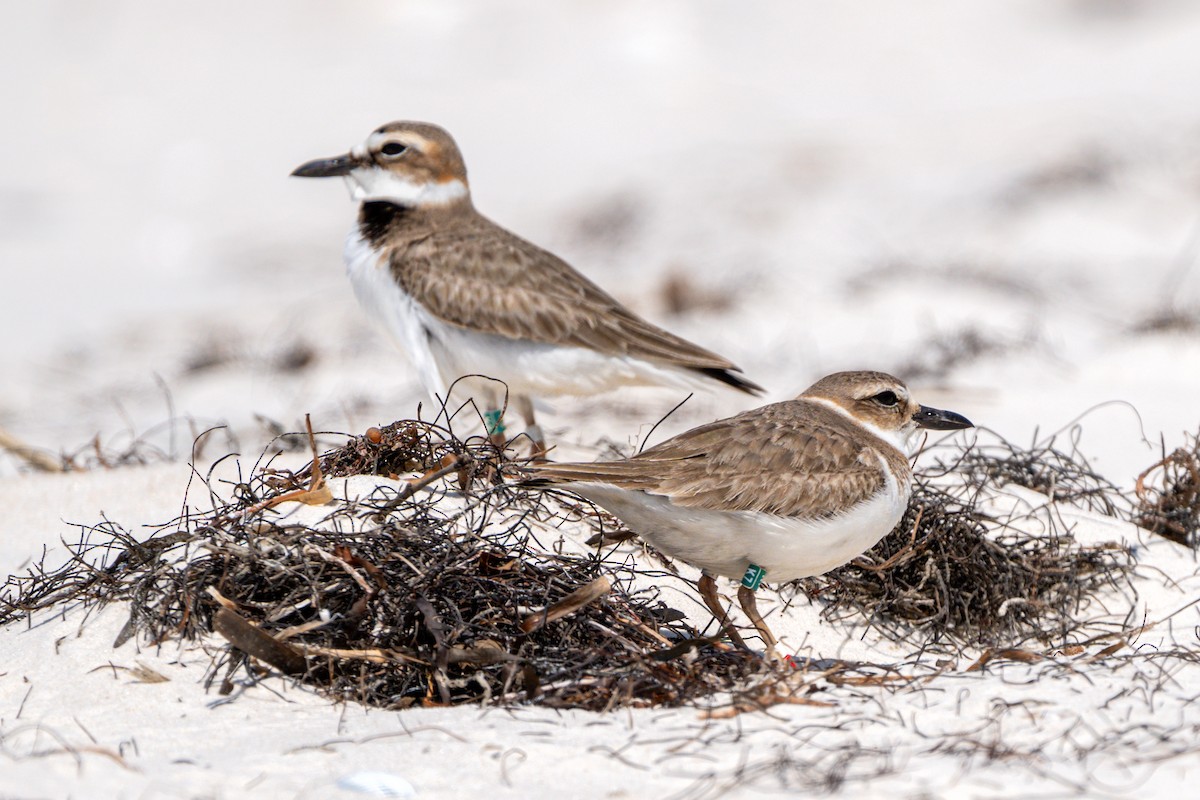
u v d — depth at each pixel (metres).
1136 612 9.63
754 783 6.16
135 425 17.00
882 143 34.19
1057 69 40.84
